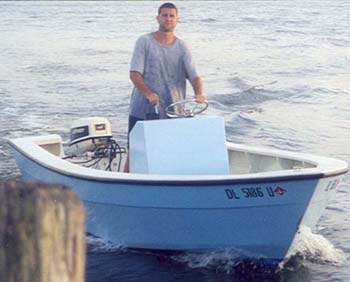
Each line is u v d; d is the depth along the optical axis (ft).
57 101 77.66
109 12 289.94
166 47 32.40
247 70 109.09
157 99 31.55
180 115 32.65
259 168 33.68
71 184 30.89
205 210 28.48
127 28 197.47
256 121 66.59
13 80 96.53
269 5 322.96
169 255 30.48
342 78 99.96
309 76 102.32
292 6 310.45
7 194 6.41
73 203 6.48
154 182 28.37
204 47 143.64
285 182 27.25
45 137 37.27
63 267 6.40
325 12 262.06
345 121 67.62
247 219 28.35
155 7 337.93
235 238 28.94
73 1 449.48
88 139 35.35
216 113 71.00
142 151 30.81
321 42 153.07
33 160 33.32
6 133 58.75
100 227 31.42
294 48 141.38
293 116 70.03
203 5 335.06
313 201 28.09
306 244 30.14
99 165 35.81
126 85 90.99
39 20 234.38
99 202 30.27
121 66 112.88
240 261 29.48
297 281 28.22
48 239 6.39
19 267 6.35
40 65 114.11
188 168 30.71
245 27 195.62
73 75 102.12
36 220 6.39
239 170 34.50
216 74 103.86
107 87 89.20
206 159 30.94
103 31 187.11
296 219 28.14
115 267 29.55
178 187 28.17
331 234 33.55
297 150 55.31
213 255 29.68
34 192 6.45
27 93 83.97
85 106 74.43
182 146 30.89
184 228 29.27
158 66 32.30
